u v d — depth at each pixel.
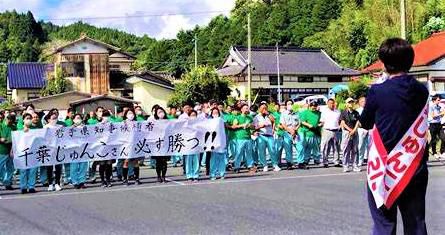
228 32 82.31
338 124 15.89
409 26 62.66
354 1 73.06
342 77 60.12
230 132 15.46
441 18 59.78
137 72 55.09
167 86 50.19
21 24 98.31
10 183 13.26
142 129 13.62
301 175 14.15
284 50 61.75
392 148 4.62
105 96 42.56
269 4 84.88
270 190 11.55
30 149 12.73
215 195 11.08
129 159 13.51
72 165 13.14
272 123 15.57
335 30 69.94
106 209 9.77
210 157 14.20
